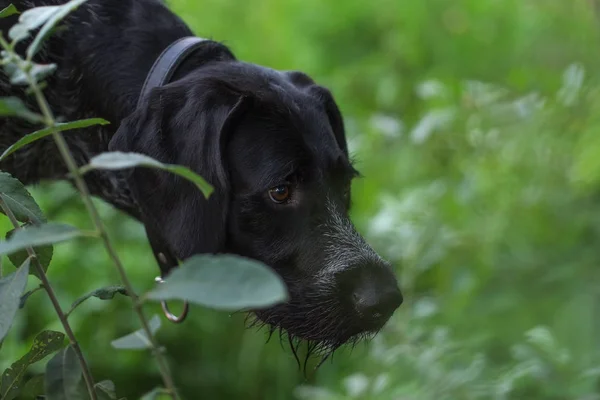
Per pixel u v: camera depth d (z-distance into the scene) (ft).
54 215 21.34
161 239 13.34
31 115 7.82
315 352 13.41
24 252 9.53
